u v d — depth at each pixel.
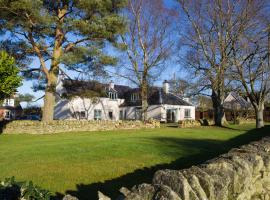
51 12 33.50
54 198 9.38
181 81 44.69
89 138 23.30
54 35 34.75
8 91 25.80
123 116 64.12
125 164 13.20
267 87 36.72
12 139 26.44
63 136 27.56
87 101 58.72
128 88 68.06
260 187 7.85
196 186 5.40
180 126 39.59
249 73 36.91
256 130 30.66
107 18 30.20
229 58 37.81
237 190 6.51
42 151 16.41
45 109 34.34
